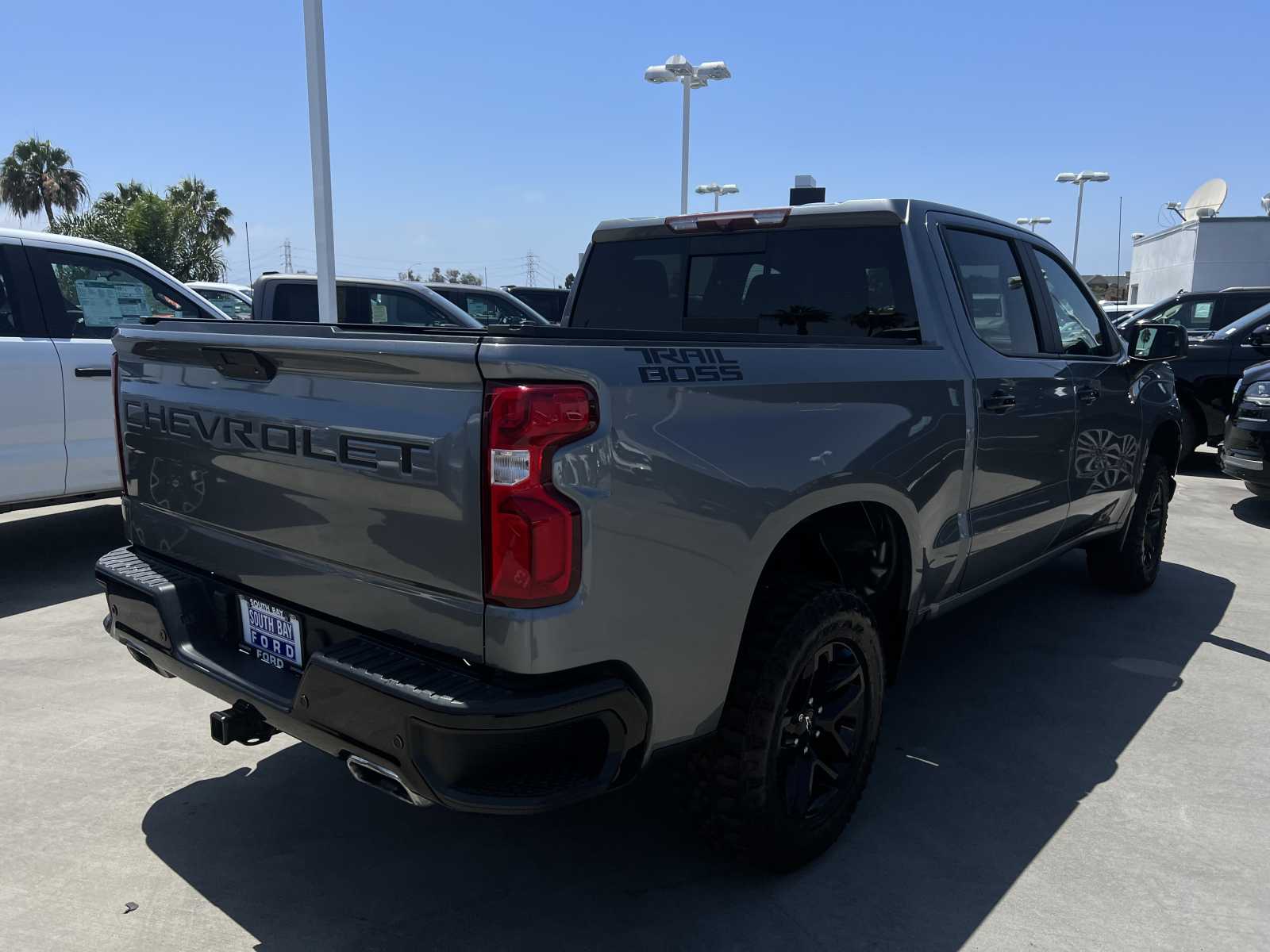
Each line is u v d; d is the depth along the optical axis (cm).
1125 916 256
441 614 204
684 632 222
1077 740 364
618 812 306
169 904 254
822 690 270
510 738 194
